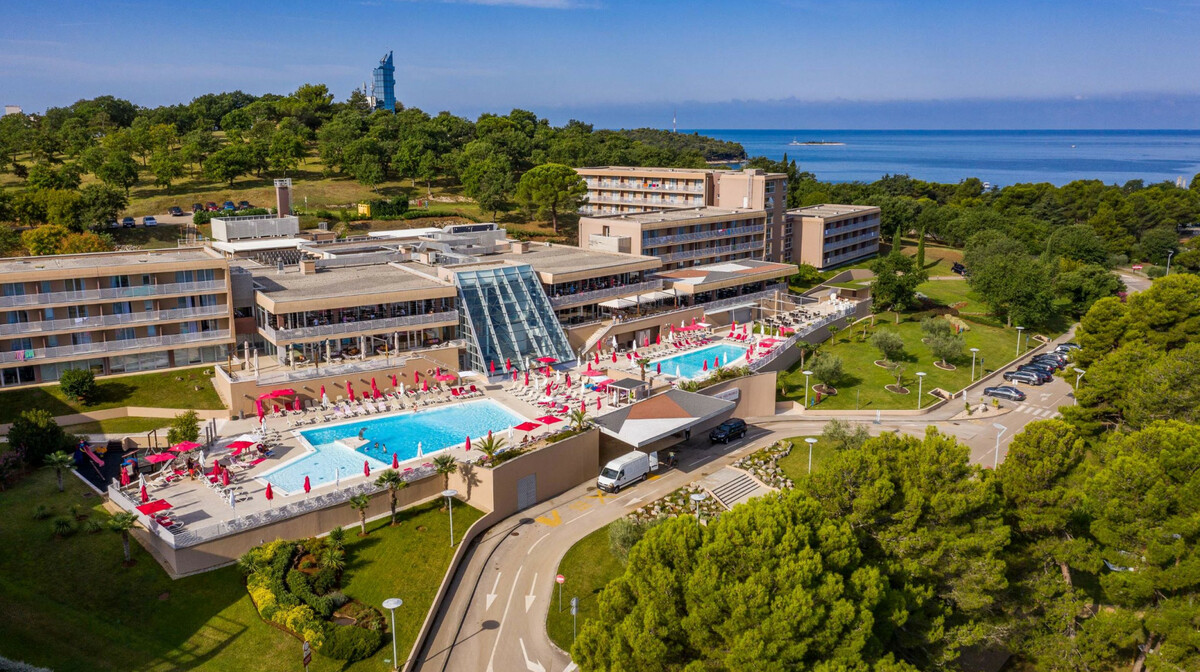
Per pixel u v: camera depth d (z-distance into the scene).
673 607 40.94
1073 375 91.38
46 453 66.88
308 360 86.88
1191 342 75.38
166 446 73.06
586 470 73.62
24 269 79.75
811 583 39.97
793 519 43.56
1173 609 47.16
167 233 145.12
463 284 94.12
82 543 56.88
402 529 61.75
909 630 46.16
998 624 49.09
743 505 44.53
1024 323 126.19
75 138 193.88
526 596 56.12
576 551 61.12
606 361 99.06
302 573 55.19
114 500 61.78
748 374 92.25
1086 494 51.81
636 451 76.00
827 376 97.75
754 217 150.75
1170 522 48.97
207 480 64.12
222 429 74.94
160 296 83.06
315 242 125.50
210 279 85.50
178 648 49.44
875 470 48.12
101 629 50.12
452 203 187.12
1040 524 51.41
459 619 53.78
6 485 64.06
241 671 48.03
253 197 172.50
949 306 137.00
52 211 133.50
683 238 136.88
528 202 177.12
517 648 51.16
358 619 52.03
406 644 50.97
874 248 183.75
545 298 99.12
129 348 81.94
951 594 47.28
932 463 49.16
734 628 38.88
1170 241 187.50
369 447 71.62
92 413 76.00
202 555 55.44
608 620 42.66
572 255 124.62
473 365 91.62
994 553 48.56
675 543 42.50
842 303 128.62
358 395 83.44
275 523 58.22
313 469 67.00
